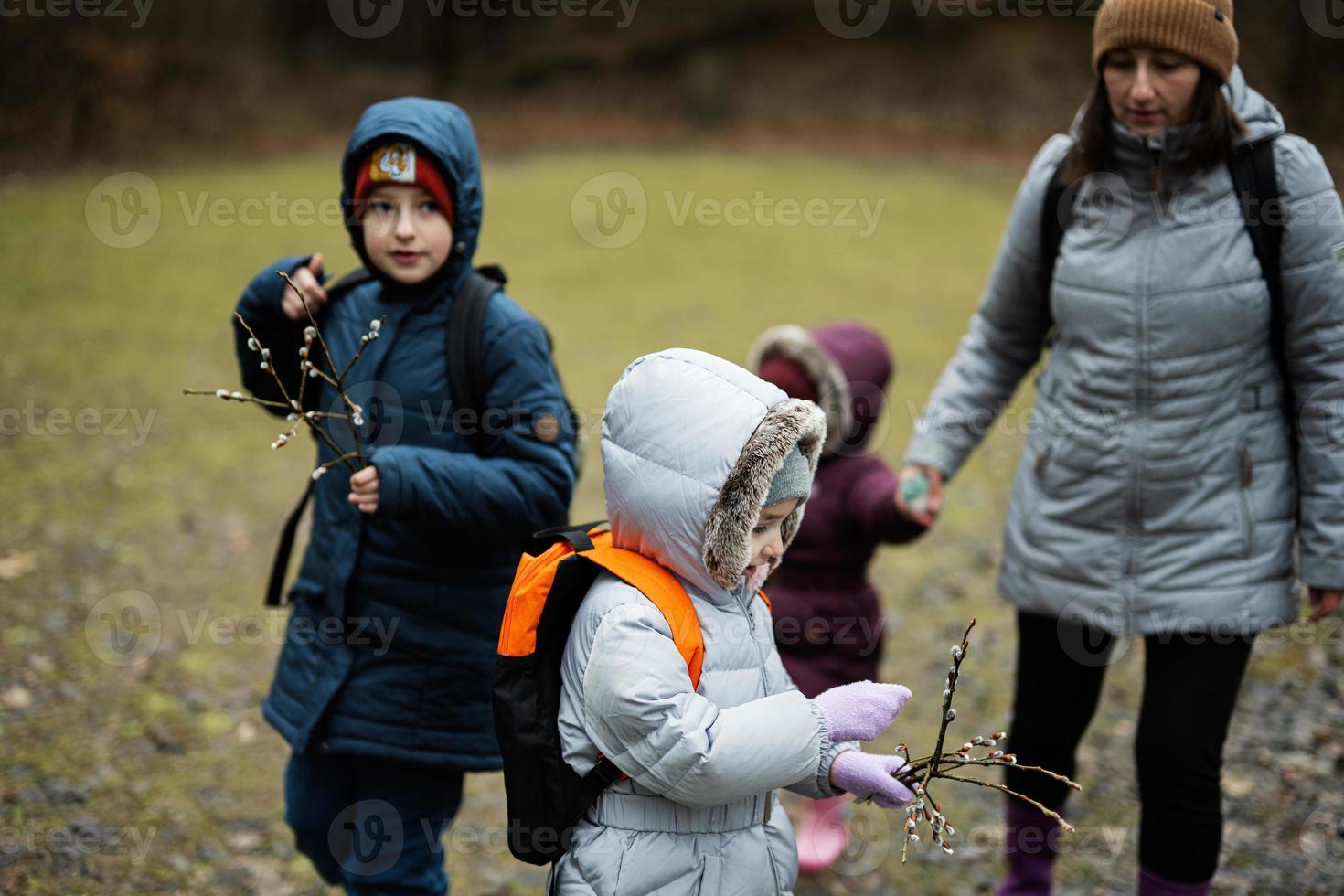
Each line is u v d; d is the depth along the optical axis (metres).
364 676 3.22
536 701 2.50
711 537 2.41
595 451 8.49
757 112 25.06
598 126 24.98
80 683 5.29
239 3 24.16
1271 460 3.38
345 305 3.38
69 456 8.16
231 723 5.07
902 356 10.81
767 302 12.70
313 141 23.03
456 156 3.21
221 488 7.82
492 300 3.27
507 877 4.14
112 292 12.35
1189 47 3.10
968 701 5.43
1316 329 3.26
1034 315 3.78
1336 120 18.23
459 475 3.05
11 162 19.36
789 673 4.22
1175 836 3.32
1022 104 23.89
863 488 4.17
